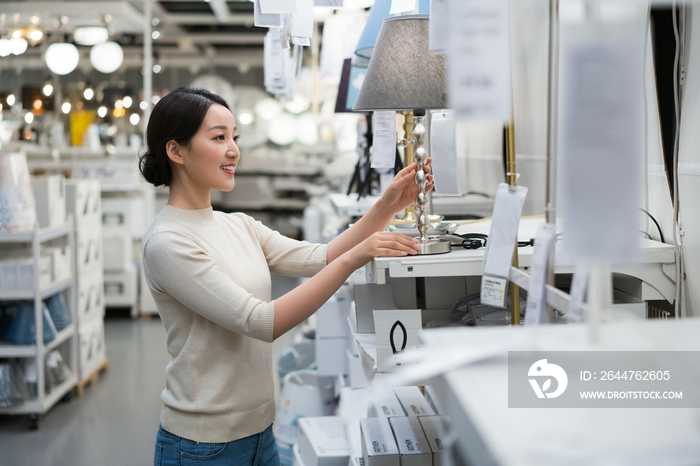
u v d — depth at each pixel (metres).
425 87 1.45
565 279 1.82
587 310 0.95
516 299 1.37
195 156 1.61
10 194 3.52
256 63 11.82
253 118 12.05
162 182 1.69
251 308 1.48
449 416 0.88
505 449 0.68
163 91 10.35
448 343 0.94
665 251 1.62
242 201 11.70
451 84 0.81
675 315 1.64
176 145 1.62
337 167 3.81
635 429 0.74
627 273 1.61
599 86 0.73
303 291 1.50
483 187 3.33
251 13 8.55
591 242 0.75
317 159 11.03
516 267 1.34
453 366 0.85
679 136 1.66
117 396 4.10
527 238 1.81
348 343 2.86
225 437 1.58
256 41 10.72
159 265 1.54
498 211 1.31
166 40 10.44
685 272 1.62
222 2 7.75
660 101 1.70
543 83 2.53
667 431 0.74
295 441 2.85
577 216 0.75
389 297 1.77
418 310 1.50
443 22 1.19
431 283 1.82
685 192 1.62
